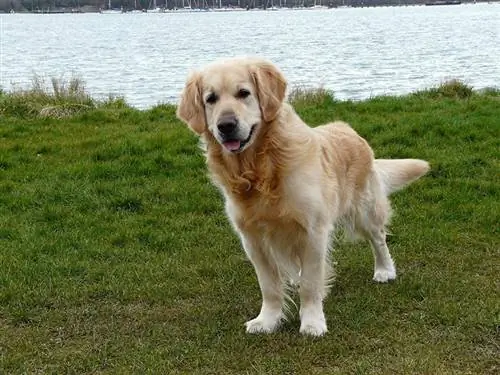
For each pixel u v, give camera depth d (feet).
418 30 98.78
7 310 10.22
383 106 21.21
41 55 61.67
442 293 10.20
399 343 9.20
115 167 14.89
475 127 17.25
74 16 313.12
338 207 10.00
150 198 13.58
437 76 35.42
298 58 48.78
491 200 12.85
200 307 10.20
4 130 19.17
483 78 33.91
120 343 9.50
